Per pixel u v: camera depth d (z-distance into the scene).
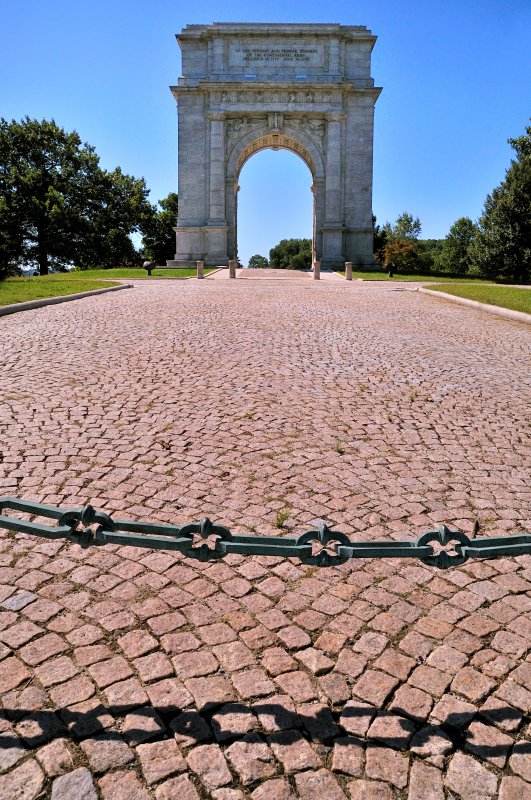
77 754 3.17
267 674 3.79
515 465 7.26
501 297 24.59
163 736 3.30
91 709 3.47
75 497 6.05
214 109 52.97
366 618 4.36
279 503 6.03
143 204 75.94
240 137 54.06
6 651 3.93
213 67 52.84
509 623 4.34
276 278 41.94
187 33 52.84
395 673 3.82
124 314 18.55
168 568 4.95
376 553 3.25
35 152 69.06
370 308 21.75
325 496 6.23
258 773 3.09
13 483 6.33
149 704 3.52
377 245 87.44
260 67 52.78
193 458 7.16
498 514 5.95
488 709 3.54
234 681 3.72
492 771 3.13
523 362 13.02
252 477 6.66
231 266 40.81
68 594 4.57
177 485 6.40
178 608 4.43
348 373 11.57
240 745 3.25
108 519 3.27
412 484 6.61
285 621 4.31
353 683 3.73
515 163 60.28
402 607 4.50
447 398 10.02
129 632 4.15
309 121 54.06
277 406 9.31
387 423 8.67
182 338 14.64
